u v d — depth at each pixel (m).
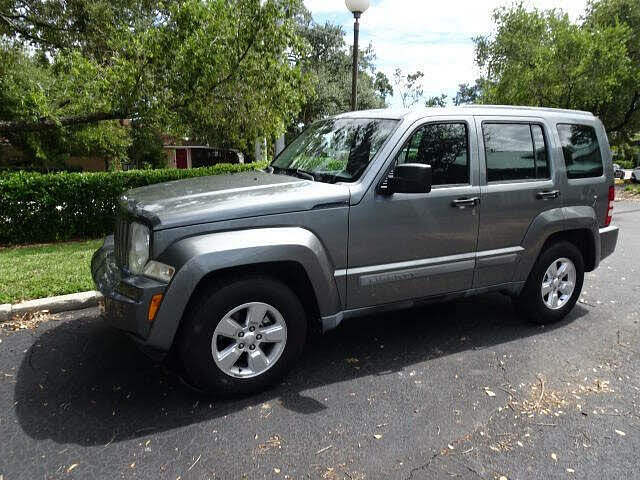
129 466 2.61
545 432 2.97
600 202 4.73
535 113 4.35
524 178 4.23
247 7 8.86
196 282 2.93
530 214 4.24
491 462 2.69
